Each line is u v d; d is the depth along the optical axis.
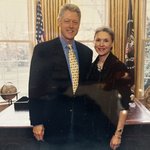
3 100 3.26
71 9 1.60
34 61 1.60
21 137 2.00
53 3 3.29
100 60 1.68
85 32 3.50
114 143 1.67
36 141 1.93
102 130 1.68
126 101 1.66
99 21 3.53
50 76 1.60
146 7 3.51
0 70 3.44
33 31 3.46
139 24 3.42
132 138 2.03
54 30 3.28
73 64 1.64
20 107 2.54
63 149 1.72
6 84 3.22
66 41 1.62
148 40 3.53
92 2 3.51
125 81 1.66
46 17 3.29
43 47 1.60
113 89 1.65
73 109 1.65
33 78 1.60
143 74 3.57
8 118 2.24
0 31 3.44
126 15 3.36
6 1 3.42
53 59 1.59
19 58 3.46
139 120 2.10
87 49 1.71
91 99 1.65
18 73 3.45
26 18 3.46
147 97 3.04
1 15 3.43
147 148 2.06
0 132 2.03
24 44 3.47
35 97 1.62
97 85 1.65
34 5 3.39
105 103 1.64
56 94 1.62
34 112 1.65
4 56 3.44
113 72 1.66
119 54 3.38
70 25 1.59
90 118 1.66
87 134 1.69
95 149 1.70
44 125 1.67
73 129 1.68
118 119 1.66
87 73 1.67
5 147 2.03
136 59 3.47
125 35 3.36
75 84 1.64
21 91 3.27
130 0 3.29
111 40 1.70
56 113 1.65
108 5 3.40
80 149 1.71
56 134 1.69
